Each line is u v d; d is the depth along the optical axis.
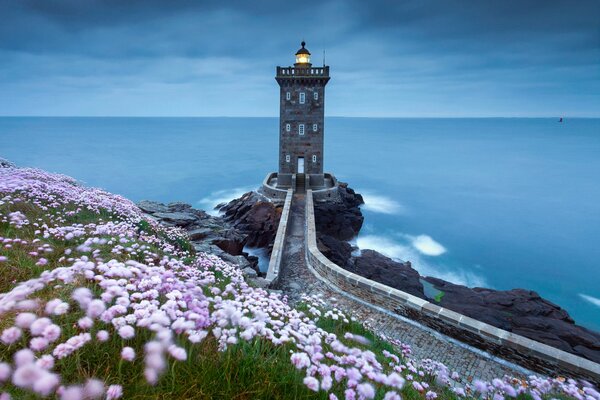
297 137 39.88
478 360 10.37
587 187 78.50
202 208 56.50
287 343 4.41
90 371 2.98
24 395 2.48
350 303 14.28
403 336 11.74
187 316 3.82
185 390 3.03
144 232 11.66
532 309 21.73
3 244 6.20
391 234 46.47
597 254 40.91
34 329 2.70
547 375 9.47
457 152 143.88
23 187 10.02
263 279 15.64
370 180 84.44
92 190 15.42
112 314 3.25
